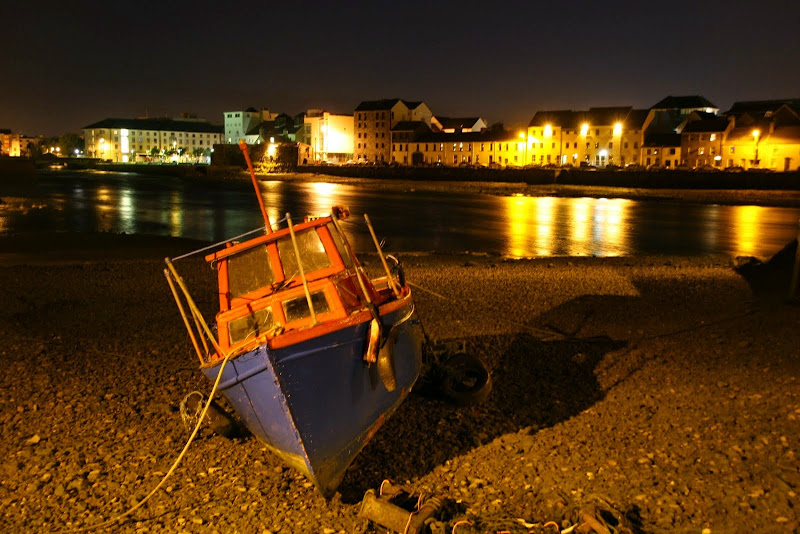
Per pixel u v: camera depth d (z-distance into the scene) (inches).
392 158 4931.1
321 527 252.8
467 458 299.3
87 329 549.6
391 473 290.7
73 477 293.9
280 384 252.4
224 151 5393.7
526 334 507.8
